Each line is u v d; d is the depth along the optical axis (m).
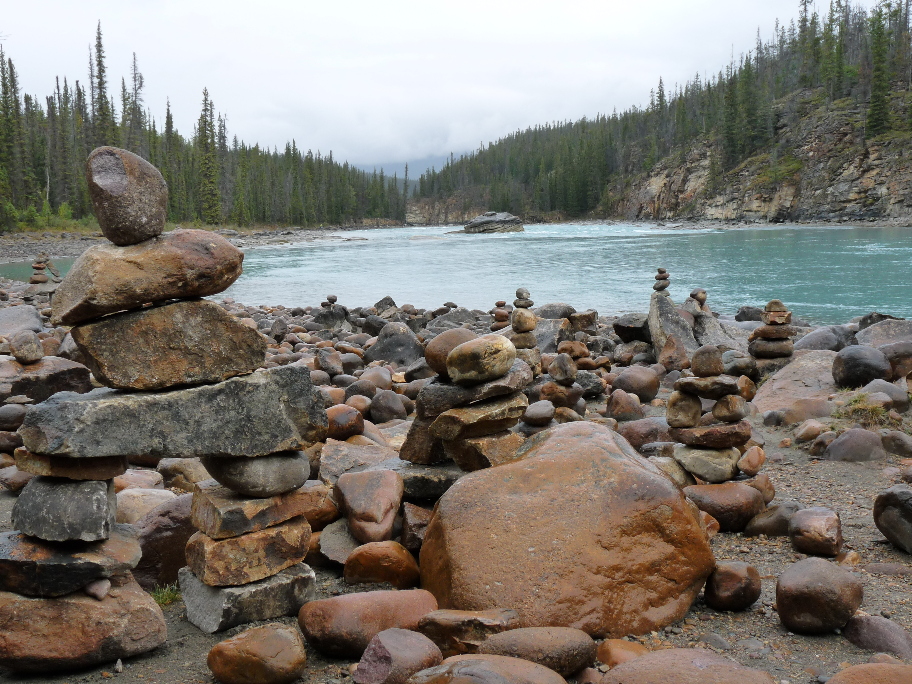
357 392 9.01
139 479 5.86
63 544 3.62
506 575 3.74
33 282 21.59
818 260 37.66
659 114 157.38
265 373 3.95
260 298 29.14
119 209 3.62
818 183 90.44
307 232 109.12
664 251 48.66
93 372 3.74
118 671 3.53
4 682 3.45
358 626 3.56
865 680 2.84
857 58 124.88
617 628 3.68
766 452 7.25
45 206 75.69
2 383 7.73
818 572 3.75
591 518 3.93
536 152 188.75
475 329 17.42
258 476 3.93
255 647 3.33
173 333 3.74
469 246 64.88
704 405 8.50
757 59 151.38
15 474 6.18
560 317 15.05
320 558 4.71
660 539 3.94
